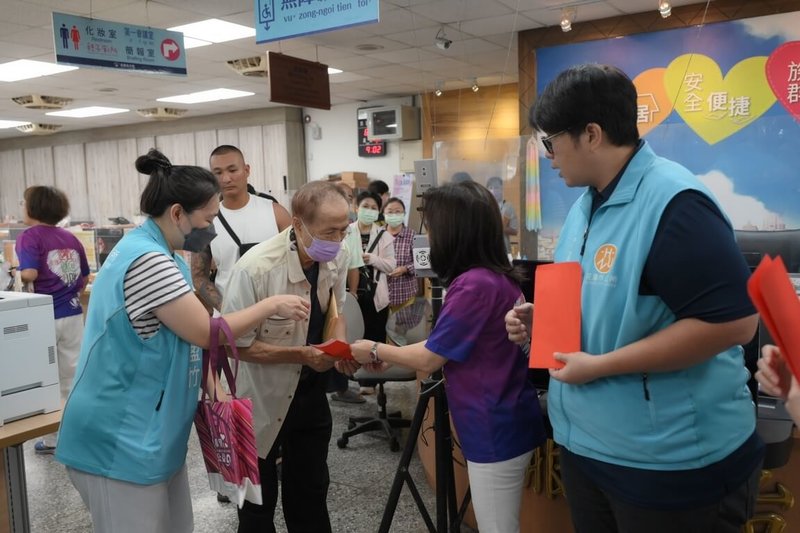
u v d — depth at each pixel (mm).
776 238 2111
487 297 1544
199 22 5234
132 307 1409
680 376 1086
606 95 1104
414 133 9273
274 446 1874
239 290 1782
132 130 11609
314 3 3119
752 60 4859
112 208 12062
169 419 1473
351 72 7566
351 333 2438
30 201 3562
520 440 1598
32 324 1848
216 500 2848
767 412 1605
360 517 2646
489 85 8680
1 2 4543
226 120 10547
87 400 1437
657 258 1042
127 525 1454
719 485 1096
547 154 1231
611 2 4910
